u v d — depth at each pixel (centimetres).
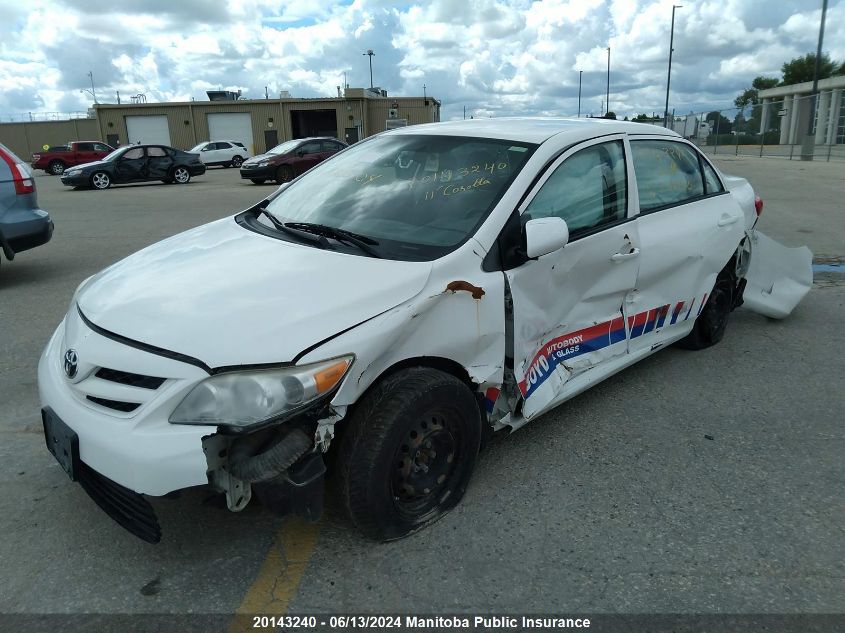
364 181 349
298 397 221
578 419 381
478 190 309
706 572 253
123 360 230
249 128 5016
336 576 250
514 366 300
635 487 311
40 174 3362
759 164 2416
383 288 252
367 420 245
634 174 378
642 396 412
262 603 237
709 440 357
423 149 352
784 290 559
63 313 589
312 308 240
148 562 258
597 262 340
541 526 280
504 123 372
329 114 5112
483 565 256
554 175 321
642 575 252
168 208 1418
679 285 414
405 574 251
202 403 220
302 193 367
